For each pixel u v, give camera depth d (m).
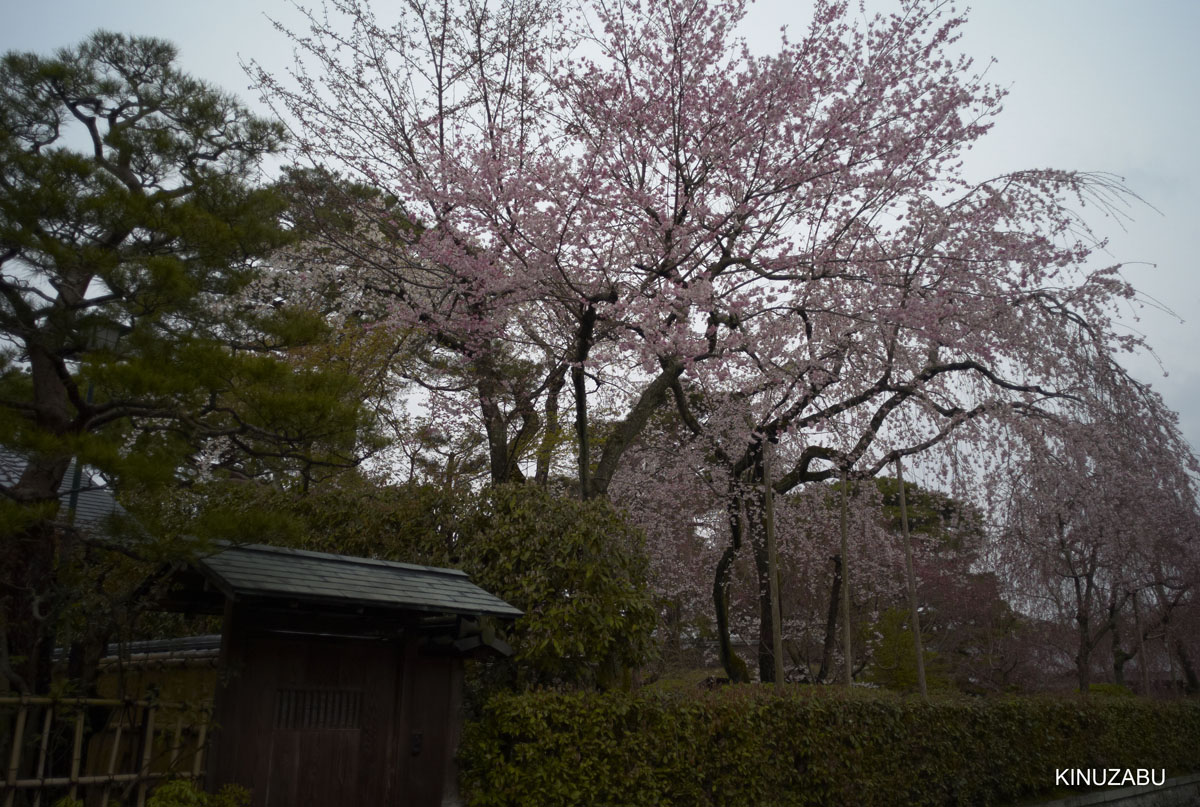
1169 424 12.84
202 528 5.50
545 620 7.70
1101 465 12.17
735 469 14.42
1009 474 13.12
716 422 13.94
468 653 6.92
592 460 15.30
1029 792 11.62
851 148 10.69
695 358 9.87
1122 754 13.23
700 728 7.53
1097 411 12.41
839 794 8.66
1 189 5.91
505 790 6.46
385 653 6.52
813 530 15.94
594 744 6.72
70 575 6.02
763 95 10.21
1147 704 14.59
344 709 6.23
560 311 11.23
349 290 12.01
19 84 6.69
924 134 10.81
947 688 21.23
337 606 6.12
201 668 6.36
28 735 4.97
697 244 10.21
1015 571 15.49
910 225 12.02
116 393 6.01
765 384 12.49
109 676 7.29
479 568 8.48
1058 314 12.52
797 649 19.41
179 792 5.05
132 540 5.49
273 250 7.15
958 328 11.94
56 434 6.03
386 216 11.51
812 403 13.17
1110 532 13.11
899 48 10.70
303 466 9.45
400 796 6.33
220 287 6.60
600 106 10.56
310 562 6.46
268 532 5.75
